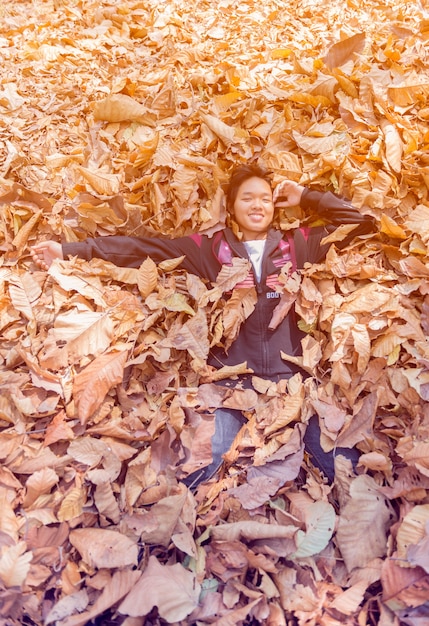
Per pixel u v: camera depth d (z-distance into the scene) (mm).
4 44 3002
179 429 1566
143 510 1382
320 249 1918
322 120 2174
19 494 1358
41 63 2816
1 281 1771
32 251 1846
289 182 1998
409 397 1604
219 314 1885
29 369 1602
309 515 1387
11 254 1897
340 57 2367
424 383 1586
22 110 2477
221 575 1300
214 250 1951
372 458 1465
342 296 1833
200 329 1804
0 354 1641
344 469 1488
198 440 1543
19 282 1751
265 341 1822
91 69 2811
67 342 1620
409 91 2102
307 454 1627
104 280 1870
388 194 1938
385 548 1326
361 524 1354
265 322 1842
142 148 2109
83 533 1310
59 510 1330
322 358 1772
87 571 1261
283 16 3434
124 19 3266
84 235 1996
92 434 1522
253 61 2744
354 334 1671
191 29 3270
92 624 1206
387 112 2072
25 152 2242
